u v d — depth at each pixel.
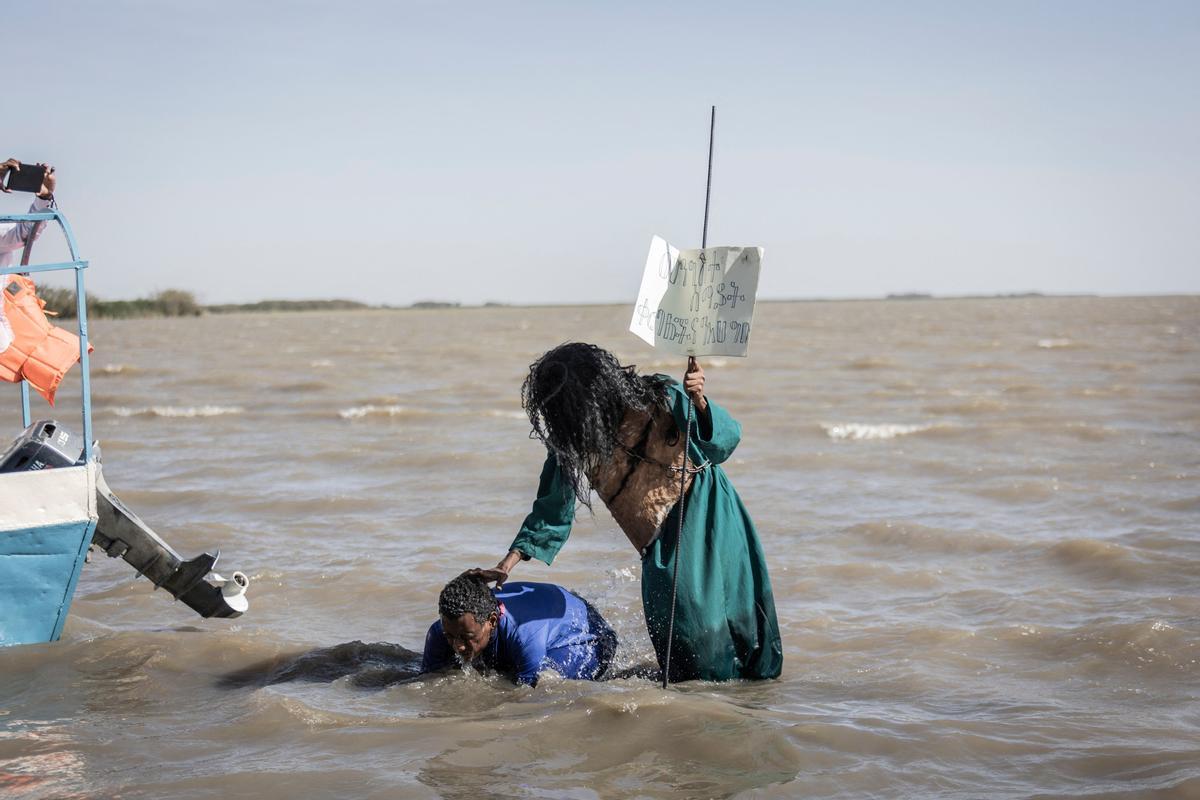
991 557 9.07
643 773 4.58
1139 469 13.16
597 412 5.36
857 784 4.45
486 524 10.73
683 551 5.62
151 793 4.45
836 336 59.59
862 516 10.95
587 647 5.97
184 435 18.19
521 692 5.62
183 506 11.77
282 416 21.20
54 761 4.83
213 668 6.29
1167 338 49.72
